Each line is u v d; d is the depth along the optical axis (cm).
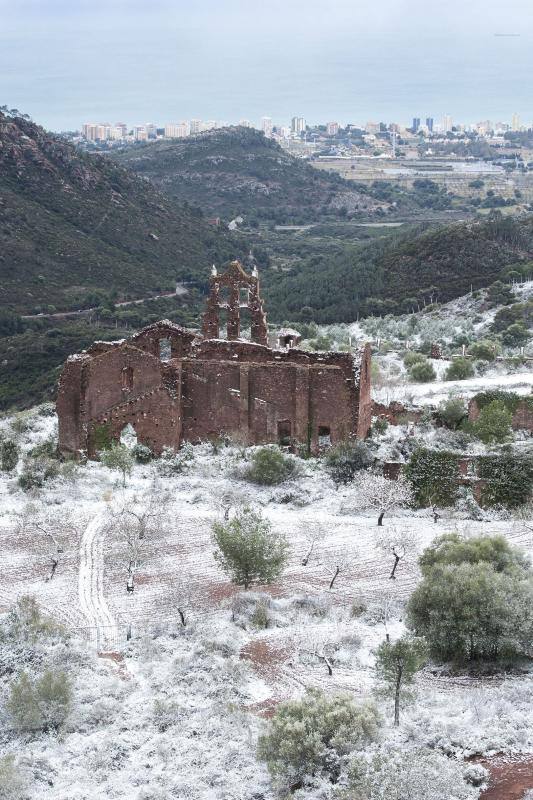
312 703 3422
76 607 4656
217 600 4716
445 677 3903
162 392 6950
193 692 3831
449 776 2980
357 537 5503
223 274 7356
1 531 5597
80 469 6600
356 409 6706
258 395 6925
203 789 3195
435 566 4266
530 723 3403
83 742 3538
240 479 6419
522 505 5894
